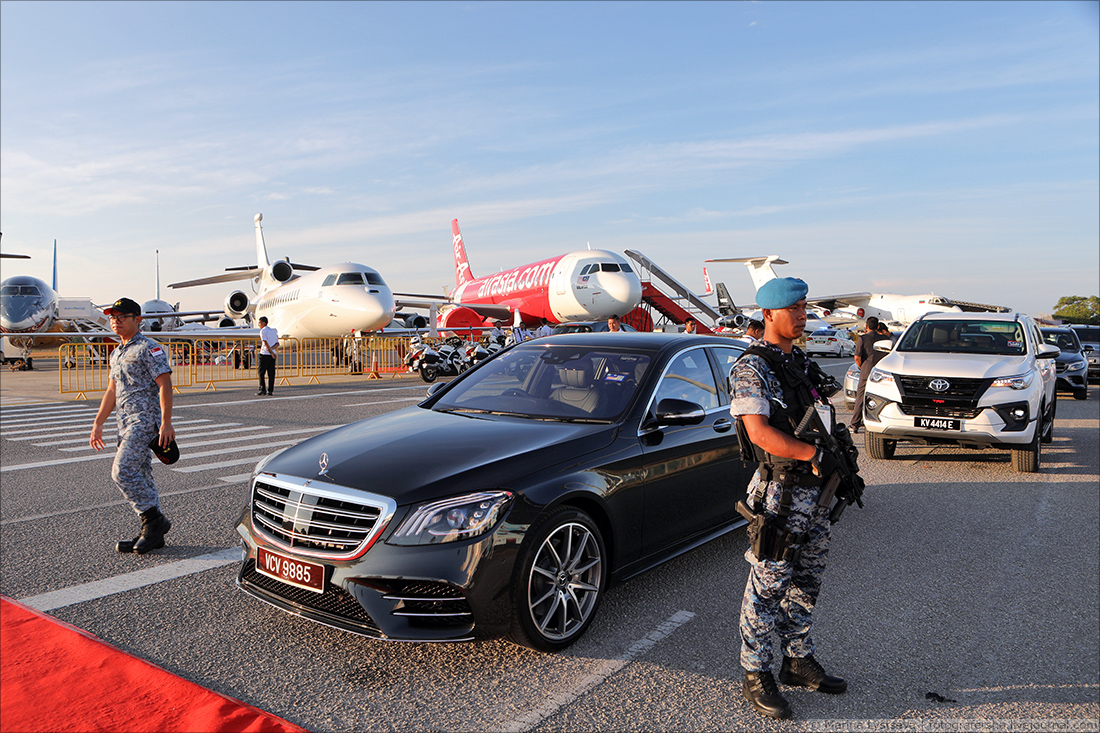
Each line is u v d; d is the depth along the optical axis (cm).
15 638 326
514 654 320
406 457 328
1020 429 705
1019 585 412
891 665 314
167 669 302
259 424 1070
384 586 290
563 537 326
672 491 389
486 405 424
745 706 277
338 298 2172
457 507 295
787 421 255
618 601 383
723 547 475
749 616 271
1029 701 284
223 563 442
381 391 1658
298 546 312
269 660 312
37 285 2798
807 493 257
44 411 1279
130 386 452
